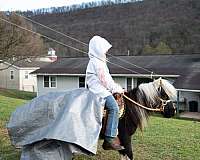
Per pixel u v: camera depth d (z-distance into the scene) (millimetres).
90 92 5109
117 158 7172
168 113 6320
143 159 7297
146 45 54875
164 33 58062
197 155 7793
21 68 50750
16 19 35031
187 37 55938
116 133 5492
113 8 62938
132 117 6055
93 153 4734
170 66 29328
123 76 29625
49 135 4551
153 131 10477
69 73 32938
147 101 6184
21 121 4875
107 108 5426
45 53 42812
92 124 4801
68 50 62906
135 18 62281
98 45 5543
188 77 25859
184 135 10102
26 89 51531
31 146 4812
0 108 13531
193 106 25250
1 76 52438
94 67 5539
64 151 4734
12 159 6688
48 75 35094
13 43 36719
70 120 4664
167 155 7684
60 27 50344
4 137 8133
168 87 6250
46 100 4918
